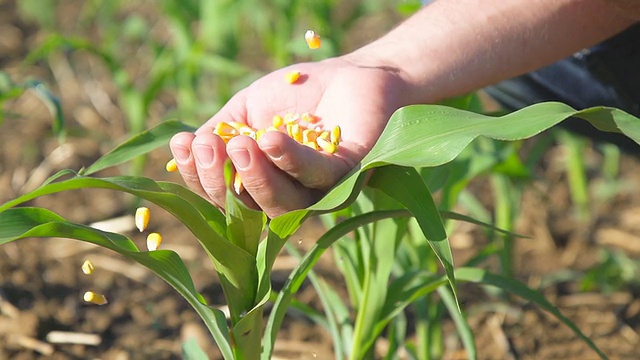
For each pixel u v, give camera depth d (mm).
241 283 1140
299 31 2531
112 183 1076
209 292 1710
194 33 2764
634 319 1692
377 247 1265
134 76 2562
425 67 1220
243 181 1104
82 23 2793
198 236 1112
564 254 1896
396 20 2820
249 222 1114
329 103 1204
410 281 1296
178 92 2506
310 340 1621
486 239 1915
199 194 1168
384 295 1276
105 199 2021
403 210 1172
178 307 1673
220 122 1169
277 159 1091
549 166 2215
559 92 1441
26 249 1793
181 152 1128
